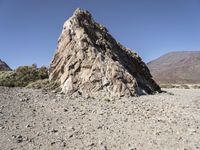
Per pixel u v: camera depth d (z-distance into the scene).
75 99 18.50
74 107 15.75
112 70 22.06
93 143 10.09
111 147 9.88
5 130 11.02
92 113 14.57
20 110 14.30
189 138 11.00
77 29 24.94
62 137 10.64
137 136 11.09
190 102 19.50
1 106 14.66
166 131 11.75
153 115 14.54
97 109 15.55
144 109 16.02
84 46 23.62
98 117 13.77
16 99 16.94
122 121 13.18
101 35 26.36
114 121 13.13
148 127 12.27
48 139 10.36
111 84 21.33
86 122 12.79
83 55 23.09
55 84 23.45
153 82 28.83
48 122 12.47
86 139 10.55
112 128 12.02
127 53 28.88
